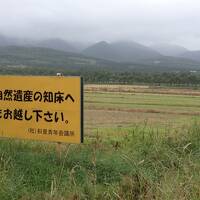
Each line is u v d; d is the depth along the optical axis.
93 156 10.54
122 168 9.91
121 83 123.00
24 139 11.77
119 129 19.48
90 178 9.05
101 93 79.94
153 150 10.94
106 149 12.55
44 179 9.07
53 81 11.27
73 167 9.62
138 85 119.31
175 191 7.47
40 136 11.52
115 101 57.59
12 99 11.86
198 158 9.67
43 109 11.44
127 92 85.56
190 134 12.18
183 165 8.85
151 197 7.74
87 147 12.33
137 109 43.97
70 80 11.07
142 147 11.73
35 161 10.11
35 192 8.34
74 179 8.97
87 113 37.94
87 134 17.88
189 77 118.50
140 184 8.36
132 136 14.02
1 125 12.02
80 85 10.98
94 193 8.30
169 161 9.83
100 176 9.62
